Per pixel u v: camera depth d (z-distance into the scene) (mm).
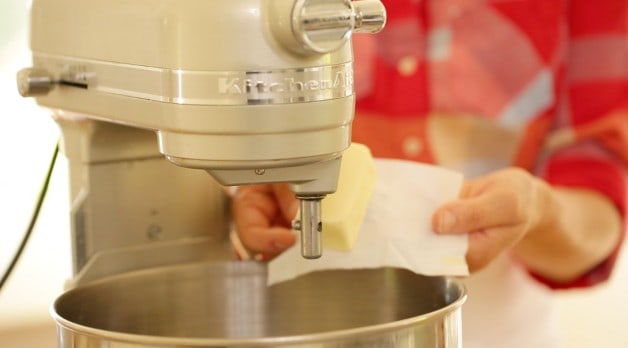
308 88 560
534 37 1161
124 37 621
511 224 810
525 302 1218
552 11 1158
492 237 805
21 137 1494
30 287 1563
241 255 881
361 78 1176
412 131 1182
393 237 779
